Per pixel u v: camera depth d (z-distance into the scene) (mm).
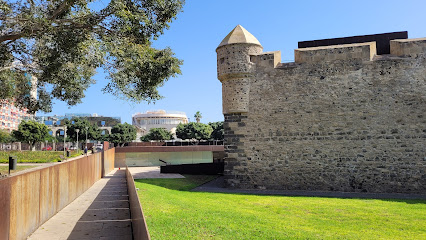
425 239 7633
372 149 16812
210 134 73875
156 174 26250
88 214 10766
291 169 17688
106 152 28250
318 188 17266
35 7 12211
